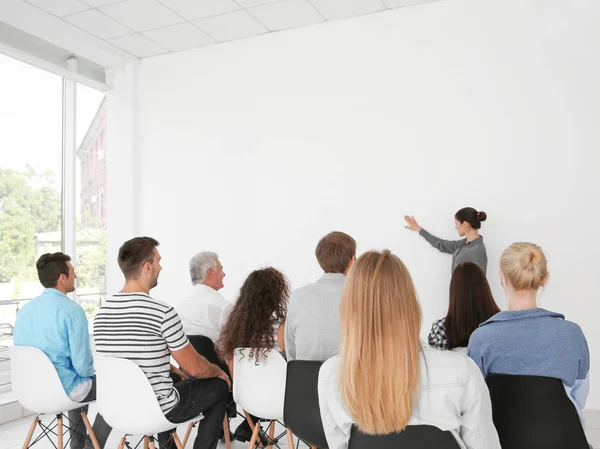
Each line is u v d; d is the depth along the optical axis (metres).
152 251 2.55
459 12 4.46
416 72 4.58
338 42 4.88
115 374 2.29
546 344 1.72
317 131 4.93
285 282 2.75
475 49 4.40
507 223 4.25
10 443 3.55
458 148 4.42
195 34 5.16
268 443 2.86
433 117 4.51
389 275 1.37
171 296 5.52
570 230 4.07
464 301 2.21
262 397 2.50
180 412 2.47
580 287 4.04
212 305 3.10
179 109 5.56
